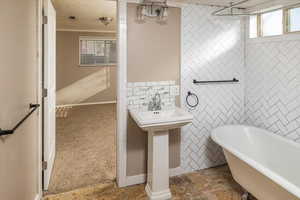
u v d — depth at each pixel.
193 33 2.69
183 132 2.76
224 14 2.61
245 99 3.07
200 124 2.84
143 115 2.34
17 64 1.42
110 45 7.21
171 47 2.59
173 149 2.71
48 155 2.39
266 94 2.74
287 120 2.50
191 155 2.83
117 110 2.45
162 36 2.53
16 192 1.41
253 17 2.90
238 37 2.95
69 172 2.75
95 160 3.10
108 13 4.40
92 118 5.45
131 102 2.46
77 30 6.74
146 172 2.59
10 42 1.28
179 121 2.09
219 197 2.27
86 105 7.06
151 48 2.49
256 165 1.79
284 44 2.48
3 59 1.17
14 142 1.36
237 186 2.48
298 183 2.13
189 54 2.69
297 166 2.17
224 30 2.86
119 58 2.36
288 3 2.34
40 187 2.16
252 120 2.98
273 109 2.66
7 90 1.23
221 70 2.89
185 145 2.78
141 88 2.49
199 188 2.44
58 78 6.79
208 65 2.80
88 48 6.95
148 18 2.45
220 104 2.94
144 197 2.28
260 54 2.79
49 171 2.48
